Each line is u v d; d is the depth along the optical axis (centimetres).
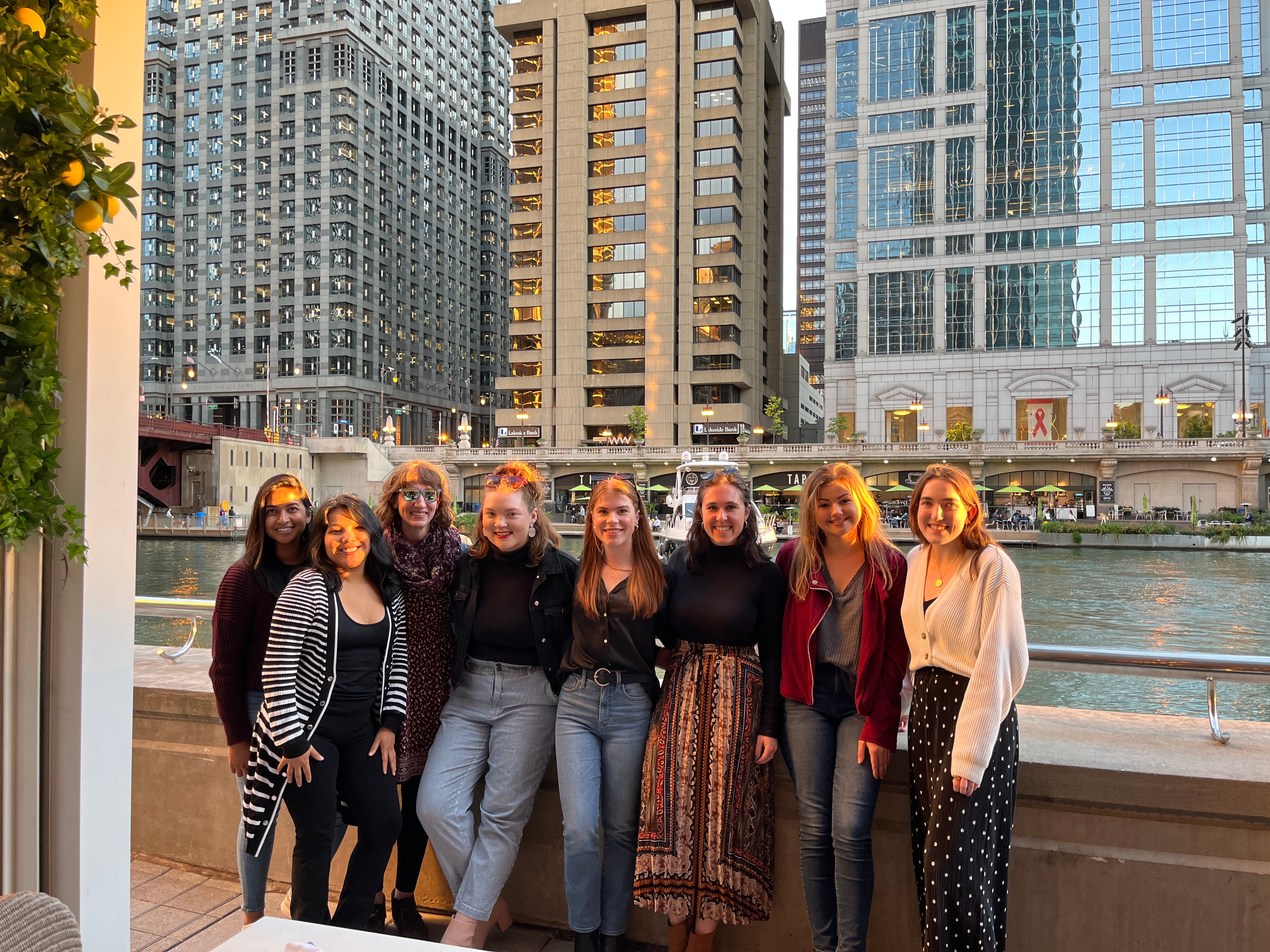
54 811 201
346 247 8838
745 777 273
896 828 279
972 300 6366
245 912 290
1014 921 265
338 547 267
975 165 6372
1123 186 6066
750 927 298
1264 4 6084
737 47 7169
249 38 9225
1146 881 254
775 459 6016
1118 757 265
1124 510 4994
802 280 14762
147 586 2873
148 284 9294
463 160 11325
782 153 8469
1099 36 6116
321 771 262
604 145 7294
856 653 267
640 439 6675
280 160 9050
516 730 294
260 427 9075
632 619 283
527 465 300
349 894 272
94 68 198
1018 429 6262
